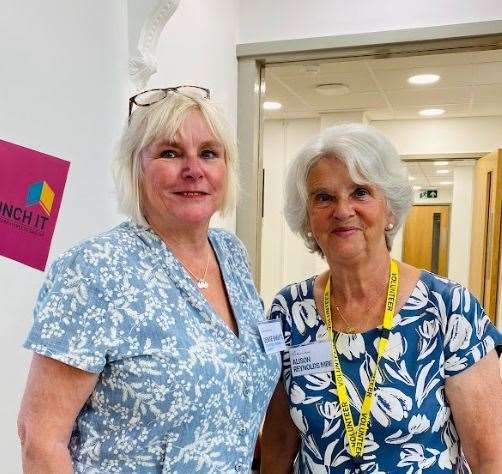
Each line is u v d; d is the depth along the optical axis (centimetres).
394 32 210
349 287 112
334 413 106
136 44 147
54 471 76
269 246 502
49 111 120
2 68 107
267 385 101
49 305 78
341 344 110
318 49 222
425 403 102
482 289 455
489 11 199
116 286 83
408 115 464
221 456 90
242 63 234
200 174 94
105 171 142
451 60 294
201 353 87
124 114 147
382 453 102
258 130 242
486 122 467
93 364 78
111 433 82
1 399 110
